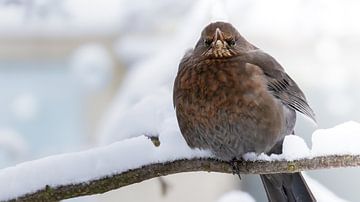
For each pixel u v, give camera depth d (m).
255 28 12.80
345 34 12.77
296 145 7.92
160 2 13.10
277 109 8.41
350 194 14.48
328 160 7.79
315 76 13.66
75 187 7.51
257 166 8.27
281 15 12.60
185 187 12.38
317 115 13.93
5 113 16.12
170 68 9.89
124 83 12.32
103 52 14.27
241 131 8.32
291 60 13.51
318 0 12.41
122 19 13.72
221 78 8.32
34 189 7.45
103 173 7.55
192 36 10.02
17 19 14.68
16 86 16.42
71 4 11.70
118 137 8.43
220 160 8.43
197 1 11.46
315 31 12.76
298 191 8.91
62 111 15.98
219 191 12.57
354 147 7.73
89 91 15.12
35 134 15.95
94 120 15.37
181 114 8.41
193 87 8.35
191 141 8.36
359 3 12.53
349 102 13.43
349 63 13.17
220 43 8.49
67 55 16.22
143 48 14.09
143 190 12.26
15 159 13.44
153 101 8.62
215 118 8.30
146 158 7.68
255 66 8.48
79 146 15.34
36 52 16.23
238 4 11.92
